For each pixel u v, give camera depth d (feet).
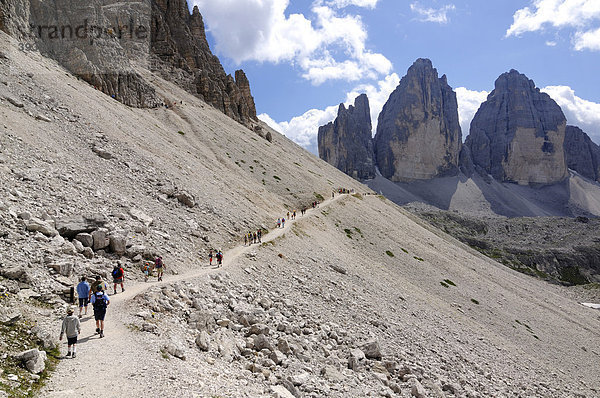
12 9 221.46
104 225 101.09
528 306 281.13
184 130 321.52
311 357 81.25
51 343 50.90
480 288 274.77
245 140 402.11
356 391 71.77
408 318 156.15
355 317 127.03
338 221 294.46
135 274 93.76
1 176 94.38
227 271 114.73
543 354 198.90
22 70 181.27
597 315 350.23
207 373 55.11
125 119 227.40
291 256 165.17
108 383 44.42
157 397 43.39
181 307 76.69
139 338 59.21
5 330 48.85
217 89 501.97
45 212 90.99
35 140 128.36
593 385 176.35
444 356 127.03
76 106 184.03
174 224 136.67
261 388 57.67
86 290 66.74
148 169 169.68
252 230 180.14
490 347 168.76
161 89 403.75
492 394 112.06
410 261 267.59
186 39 539.29
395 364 95.50
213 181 219.41
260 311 91.40
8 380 38.78
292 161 455.22
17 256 70.18
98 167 143.95
